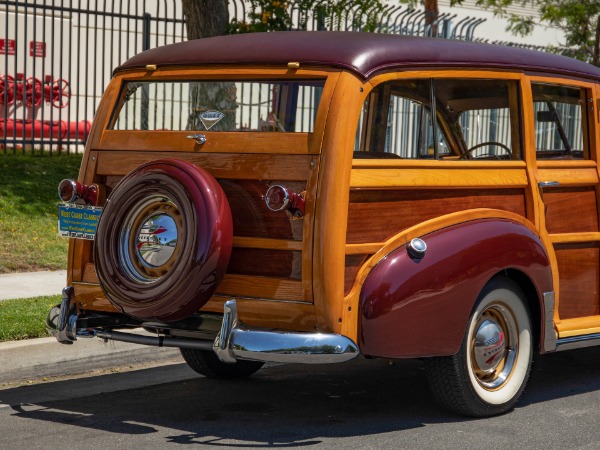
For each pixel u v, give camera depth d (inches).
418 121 240.7
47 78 721.0
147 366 306.3
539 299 252.5
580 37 828.6
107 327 251.6
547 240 263.0
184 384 283.7
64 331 246.7
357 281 221.6
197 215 218.5
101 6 764.0
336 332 216.2
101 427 235.9
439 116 245.1
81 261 249.8
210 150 232.7
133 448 218.2
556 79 271.0
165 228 224.4
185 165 225.6
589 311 278.8
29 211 498.6
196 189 220.5
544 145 269.9
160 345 233.3
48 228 483.5
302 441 224.8
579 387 287.6
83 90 751.1
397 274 223.6
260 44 238.7
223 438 227.1
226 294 228.2
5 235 461.4
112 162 247.8
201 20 513.0
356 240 222.7
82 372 294.5
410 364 313.7
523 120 261.3
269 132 227.3
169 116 247.4
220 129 238.7
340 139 218.5
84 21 748.0
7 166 557.3
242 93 237.5
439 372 238.4
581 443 227.6
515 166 257.4
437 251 230.1
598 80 285.9
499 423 243.3
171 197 223.8
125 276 227.3
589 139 282.8
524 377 253.9
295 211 218.7
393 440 226.2
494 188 252.4
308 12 607.8
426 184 235.6
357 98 222.4
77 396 267.1
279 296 221.0
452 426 239.3
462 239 234.8
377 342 221.5
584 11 799.1
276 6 559.5
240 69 236.2
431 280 227.1
